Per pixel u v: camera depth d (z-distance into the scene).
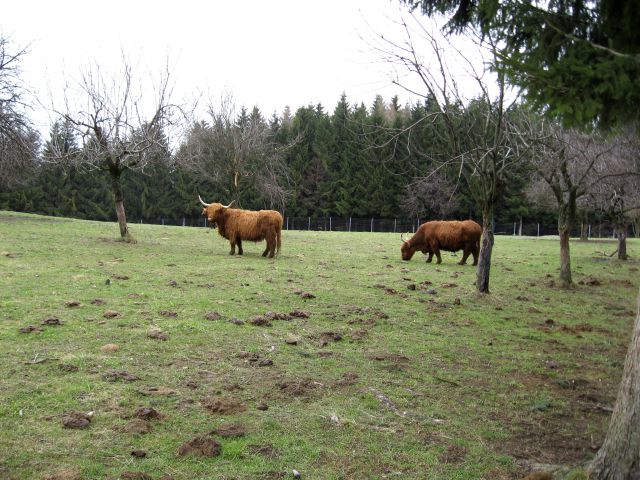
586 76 3.49
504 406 5.74
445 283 13.38
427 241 17.81
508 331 9.01
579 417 5.58
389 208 53.28
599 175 16.94
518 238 36.97
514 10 4.32
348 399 5.53
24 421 4.55
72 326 7.28
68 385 5.32
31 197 50.53
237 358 6.54
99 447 4.21
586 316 10.68
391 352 7.31
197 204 54.84
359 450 4.49
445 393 5.97
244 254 17.19
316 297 10.46
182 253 16.45
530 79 3.82
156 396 5.23
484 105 11.51
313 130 56.28
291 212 55.50
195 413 4.94
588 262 20.22
